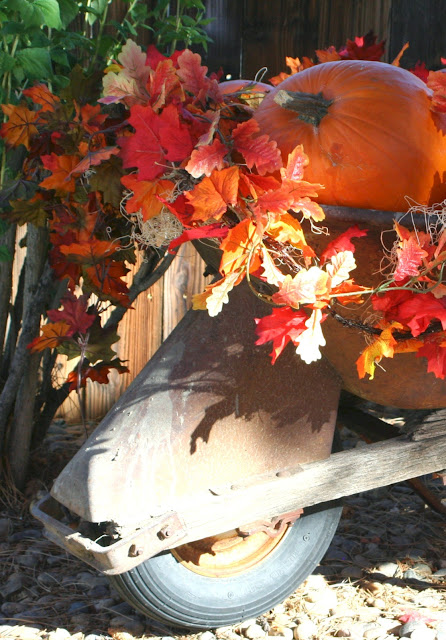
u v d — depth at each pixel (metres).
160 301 3.82
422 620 2.20
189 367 2.12
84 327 2.32
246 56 3.73
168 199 1.87
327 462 2.18
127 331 3.80
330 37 3.77
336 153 1.84
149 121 1.80
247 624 2.27
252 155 1.73
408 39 3.82
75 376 2.47
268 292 2.12
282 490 2.11
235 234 1.68
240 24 3.70
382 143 1.83
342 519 2.92
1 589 2.47
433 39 3.85
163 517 1.94
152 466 2.02
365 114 1.85
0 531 2.82
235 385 2.12
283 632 2.21
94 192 2.22
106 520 1.95
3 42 2.68
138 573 2.06
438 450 2.30
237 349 2.13
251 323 2.14
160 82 1.87
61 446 3.44
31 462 3.22
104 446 2.04
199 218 1.69
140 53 1.89
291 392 2.16
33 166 2.43
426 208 1.83
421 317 1.83
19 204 2.35
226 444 2.11
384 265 1.90
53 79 2.61
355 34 3.78
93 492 1.96
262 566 2.29
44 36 2.61
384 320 1.87
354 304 1.97
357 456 2.21
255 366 2.13
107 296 2.38
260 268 2.02
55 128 2.24
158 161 1.82
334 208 1.82
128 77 1.89
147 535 1.92
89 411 3.83
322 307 1.74
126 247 2.26
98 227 2.25
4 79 2.66
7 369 3.20
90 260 2.23
